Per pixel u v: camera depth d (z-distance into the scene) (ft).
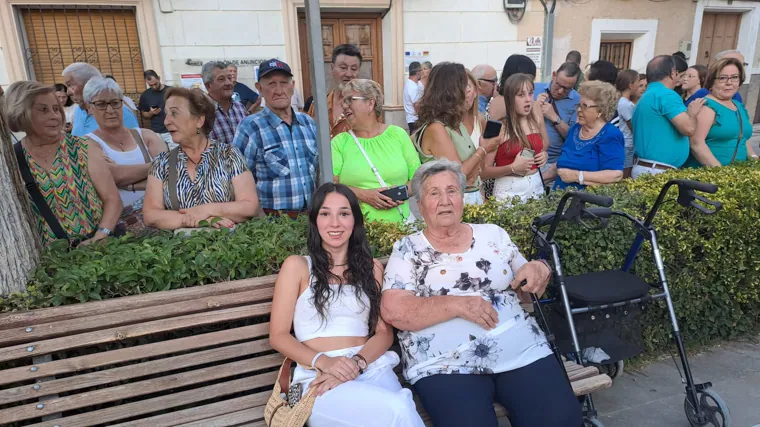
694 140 14.06
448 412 6.88
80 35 21.72
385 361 7.34
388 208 10.54
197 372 7.15
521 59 16.21
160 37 22.00
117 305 6.81
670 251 10.59
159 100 21.34
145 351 6.88
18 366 6.73
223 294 7.29
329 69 26.09
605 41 30.81
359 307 7.39
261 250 7.89
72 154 9.30
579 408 7.06
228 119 15.53
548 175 14.82
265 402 7.44
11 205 7.23
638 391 10.23
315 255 7.31
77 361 6.64
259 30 23.21
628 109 16.30
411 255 7.77
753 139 33.94
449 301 7.30
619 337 8.61
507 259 7.94
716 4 31.68
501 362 7.30
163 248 7.82
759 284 11.91
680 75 18.57
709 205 9.12
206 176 9.18
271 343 7.13
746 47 33.99
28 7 20.79
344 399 6.52
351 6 24.50
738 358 11.35
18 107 8.48
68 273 7.13
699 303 11.36
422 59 26.35
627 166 16.66
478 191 11.71
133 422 6.97
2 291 6.89
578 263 9.95
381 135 10.89
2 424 6.57
